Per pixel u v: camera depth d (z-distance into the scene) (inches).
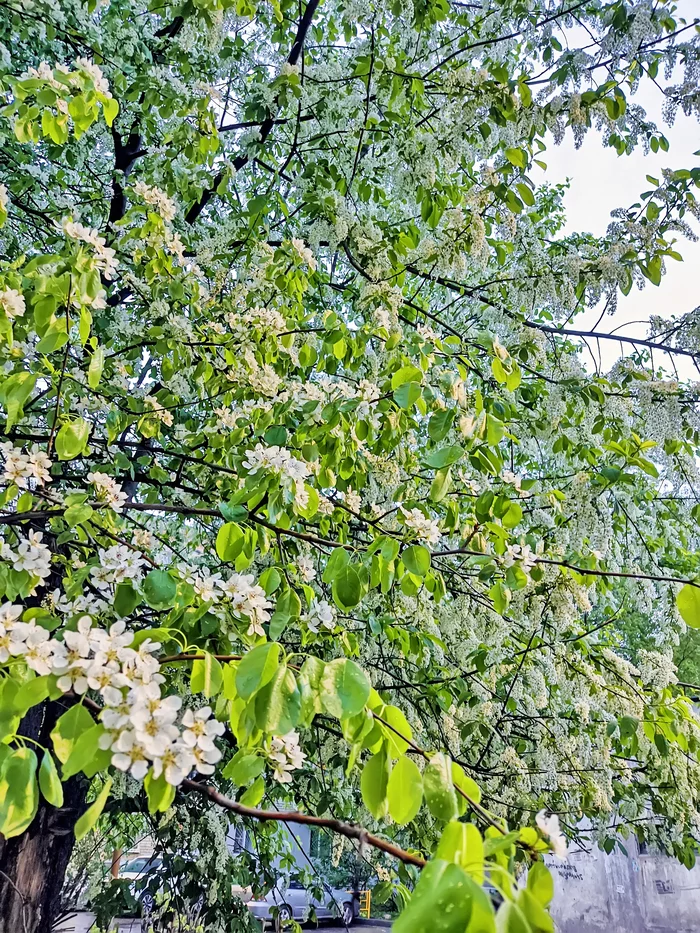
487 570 90.0
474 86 132.9
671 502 173.9
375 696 49.5
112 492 86.9
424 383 92.6
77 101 87.1
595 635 209.2
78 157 177.0
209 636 71.7
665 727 125.3
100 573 71.9
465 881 27.3
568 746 151.9
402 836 154.8
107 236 144.8
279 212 202.5
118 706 42.2
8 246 157.9
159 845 159.6
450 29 168.6
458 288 159.3
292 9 189.0
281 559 89.4
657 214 124.0
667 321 127.2
